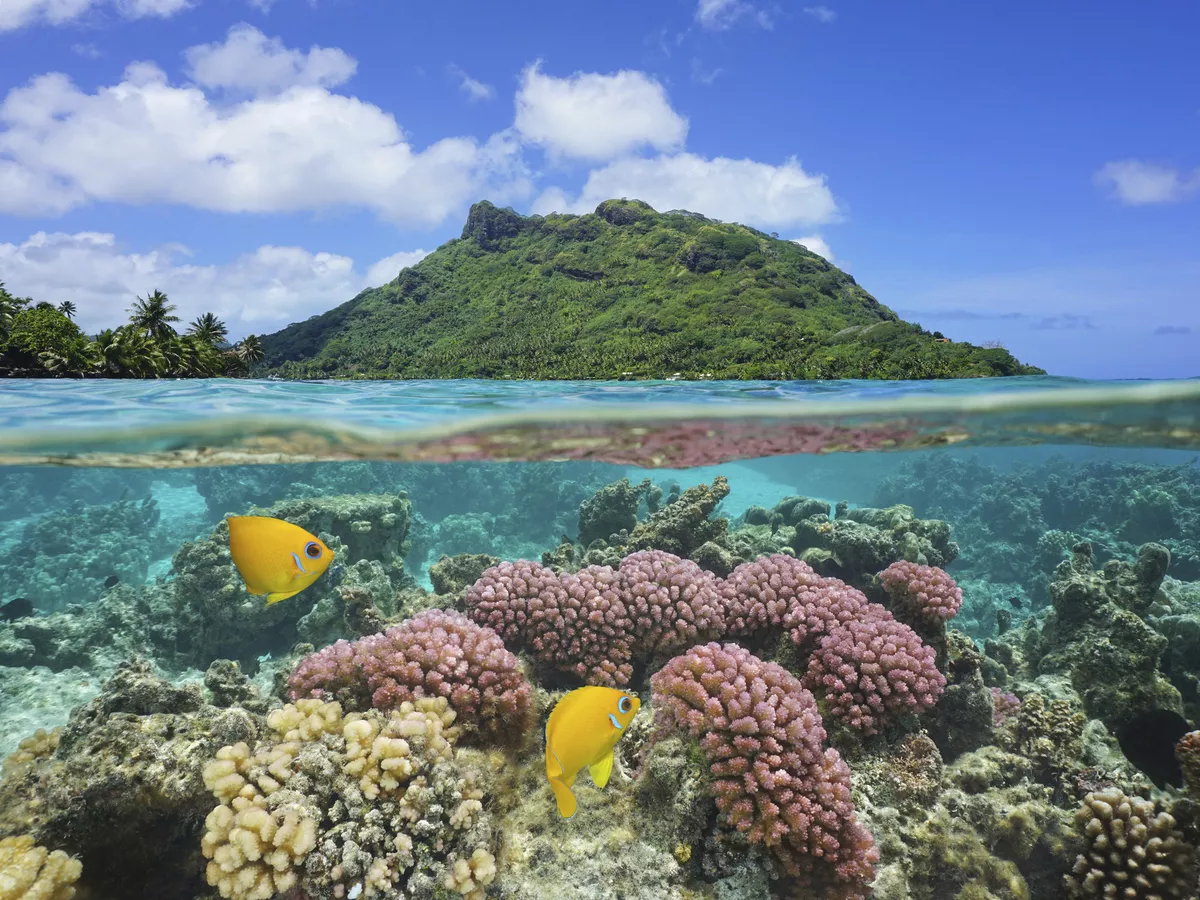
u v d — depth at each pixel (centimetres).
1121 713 822
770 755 533
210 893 491
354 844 454
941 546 1269
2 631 1163
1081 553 1103
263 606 1211
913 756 627
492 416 748
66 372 3409
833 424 813
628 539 1252
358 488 2808
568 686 736
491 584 791
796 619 732
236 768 490
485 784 542
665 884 511
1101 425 842
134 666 631
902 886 545
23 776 536
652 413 777
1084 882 551
